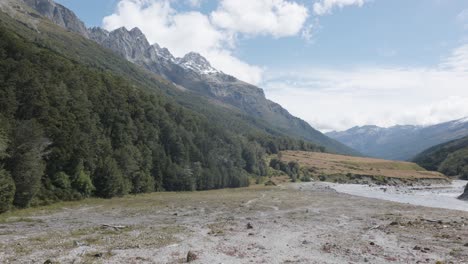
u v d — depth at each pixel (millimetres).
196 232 40062
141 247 31656
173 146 127438
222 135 168000
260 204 75812
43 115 77000
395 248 32500
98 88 107250
